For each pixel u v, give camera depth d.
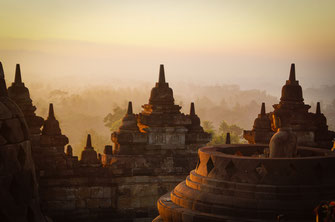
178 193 14.65
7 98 12.58
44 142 19.53
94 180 19.77
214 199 13.29
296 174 12.77
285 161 12.80
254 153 16.80
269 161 12.88
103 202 19.72
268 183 12.77
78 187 19.48
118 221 19.56
